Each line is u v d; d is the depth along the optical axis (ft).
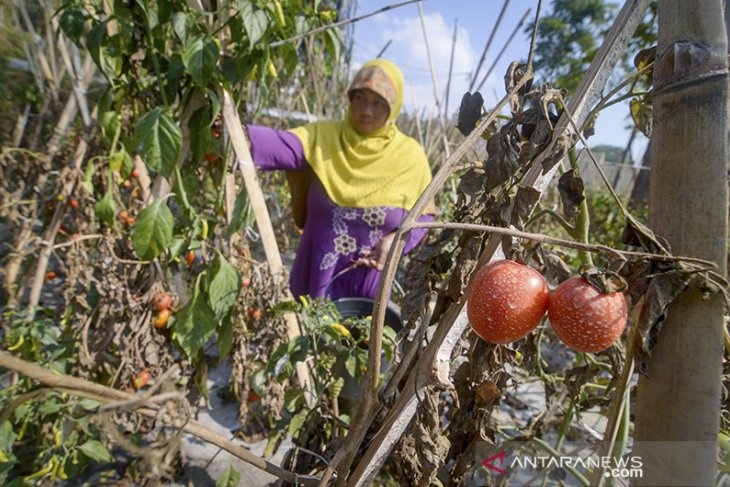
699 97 1.60
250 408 5.85
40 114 7.23
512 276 1.73
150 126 4.03
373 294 6.87
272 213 13.17
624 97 2.28
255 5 4.08
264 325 4.93
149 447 2.08
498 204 2.11
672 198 1.67
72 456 4.28
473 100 2.42
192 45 3.97
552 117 2.10
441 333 2.17
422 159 7.32
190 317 4.52
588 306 1.59
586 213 2.42
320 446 3.73
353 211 6.64
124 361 4.44
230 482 4.47
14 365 1.69
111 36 4.50
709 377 1.64
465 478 3.32
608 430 1.88
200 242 4.63
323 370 4.47
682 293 1.65
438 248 2.29
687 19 1.63
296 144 6.70
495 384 2.50
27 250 5.68
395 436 2.26
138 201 5.48
